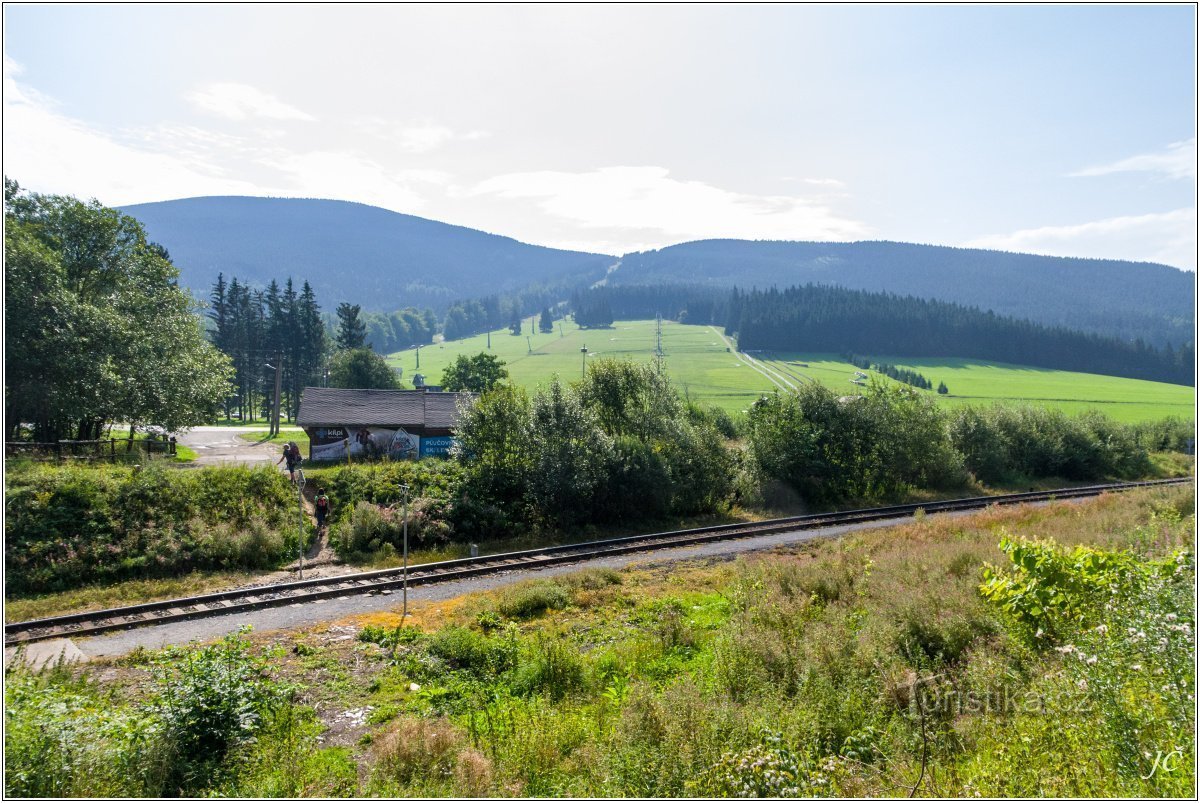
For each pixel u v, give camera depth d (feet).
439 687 39.78
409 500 87.86
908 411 135.85
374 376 261.44
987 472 150.10
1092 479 163.22
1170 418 234.17
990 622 36.24
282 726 33.50
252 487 84.23
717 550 77.61
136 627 50.98
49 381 111.14
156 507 75.82
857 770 25.68
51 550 66.74
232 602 56.44
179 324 145.38
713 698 32.48
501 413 98.68
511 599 54.85
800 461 117.91
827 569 53.62
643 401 115.14
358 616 53.36
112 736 29.22
